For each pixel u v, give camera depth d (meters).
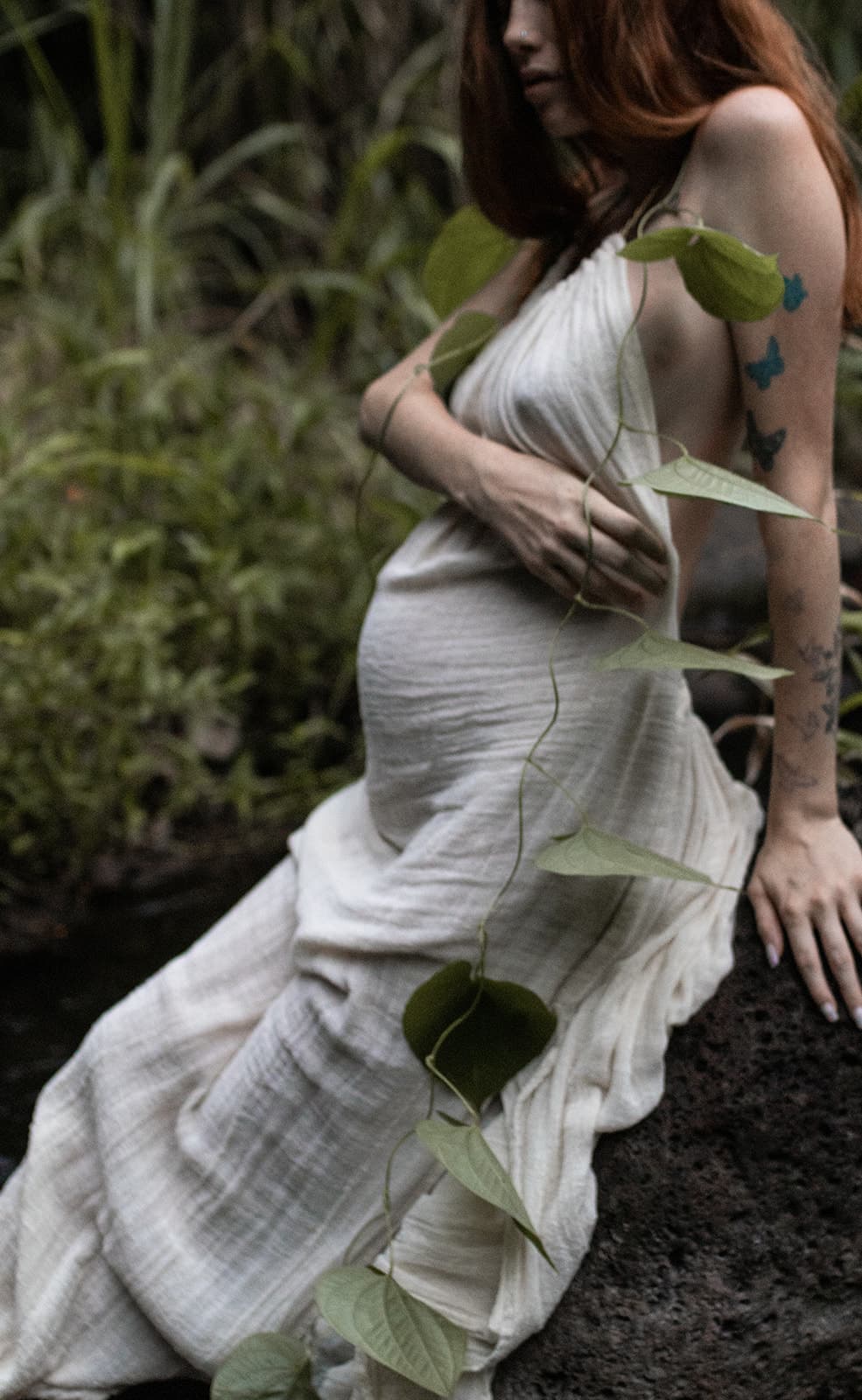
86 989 2.78
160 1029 1.90
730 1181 1.69
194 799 3.29
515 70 1.84
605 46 1.64
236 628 3.60
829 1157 1.70
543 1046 1.72
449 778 1.79
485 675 1.76
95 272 4.40
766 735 2.36
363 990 1.75
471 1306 1.70
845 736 2.24
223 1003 1.91
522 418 1.74
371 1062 1.74
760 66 1.67
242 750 3.58
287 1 5.08
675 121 1.66
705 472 1.52
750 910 1.77
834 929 1.69
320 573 3.75
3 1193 1.96
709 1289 1.68
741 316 1.57
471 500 1.76
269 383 4.38
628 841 1.72
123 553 3.29
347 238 4.54
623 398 1.68
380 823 1.91
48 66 5.53
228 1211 1.80
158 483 3.81
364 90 5.12
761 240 1.63
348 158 5.15
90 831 3.12
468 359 1.92
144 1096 1.88
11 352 4.19
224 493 3.67
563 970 1.77
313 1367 1.75
